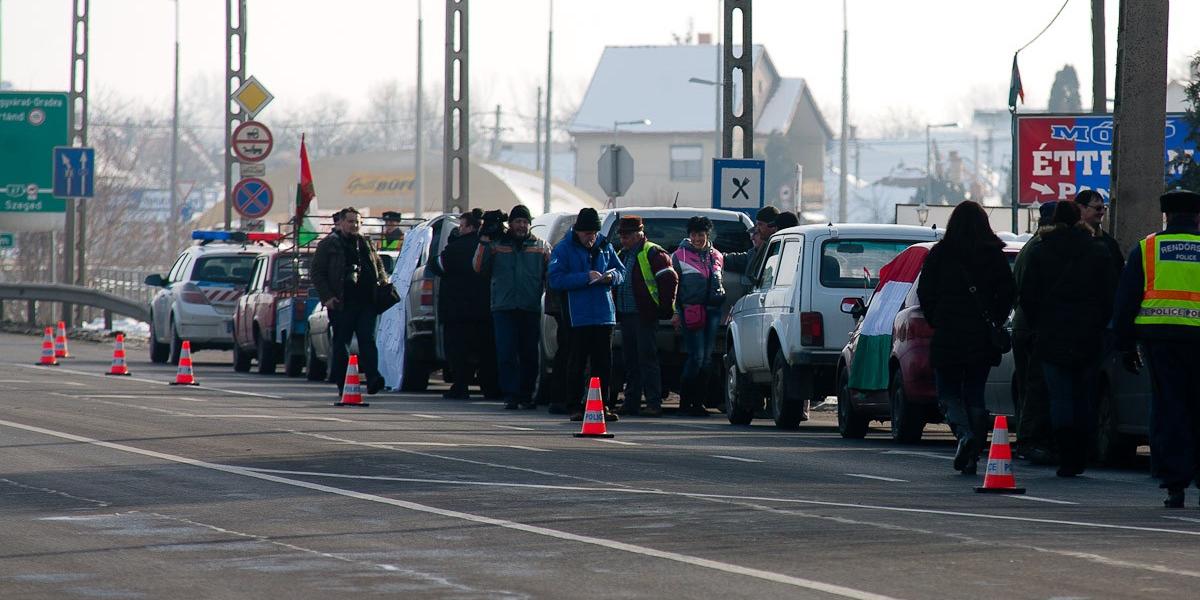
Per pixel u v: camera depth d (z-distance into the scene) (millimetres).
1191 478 33812
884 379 48562
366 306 67375
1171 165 86438
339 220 68000
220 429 48094
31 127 138875
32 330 129250
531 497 33719
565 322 57781
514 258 60594
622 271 58625
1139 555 26703
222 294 90750
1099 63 87438
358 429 48906
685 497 33812
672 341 63062
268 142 110250
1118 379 41469
